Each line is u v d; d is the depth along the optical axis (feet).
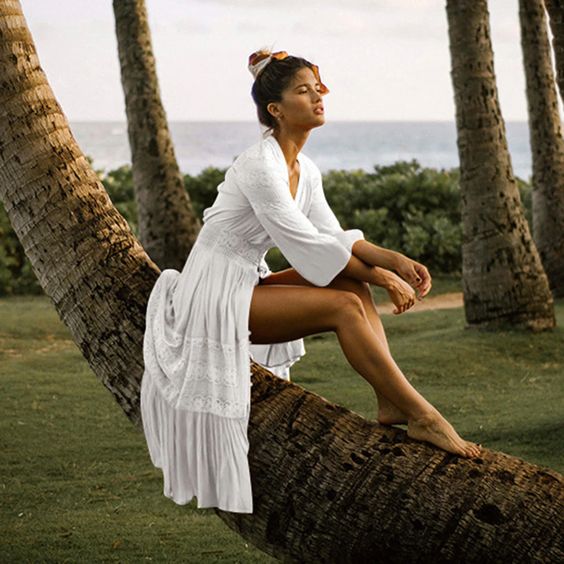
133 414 13.52
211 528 20.54
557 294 49.47
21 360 38.37
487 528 12.00
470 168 38.68
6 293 57.93
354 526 12.30
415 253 59.98
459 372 33.81
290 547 12.73
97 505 22.15
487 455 12.55
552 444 24.80
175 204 49.06
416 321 43.68
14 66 13.70
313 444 12.57
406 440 12.64
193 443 12.70
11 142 13.65
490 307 38.63
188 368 12.58
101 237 13.75
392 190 63.57
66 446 26.86
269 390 13.14
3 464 25.25
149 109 48.75
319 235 12.77
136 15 48.67
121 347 13.42
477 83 38.09
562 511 12.02
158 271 14.07
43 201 13.66
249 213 12.99
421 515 12.13
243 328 12.73
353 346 12.65
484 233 38.55
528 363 34.99
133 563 18.39
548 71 49.39
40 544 19.40
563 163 49.65
